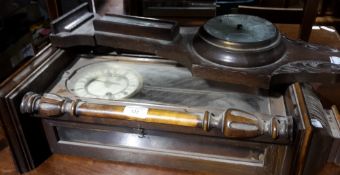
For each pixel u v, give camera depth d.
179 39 0.82
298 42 0.84
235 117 0.67
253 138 0.68
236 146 0.75
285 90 0.79
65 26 0.89
